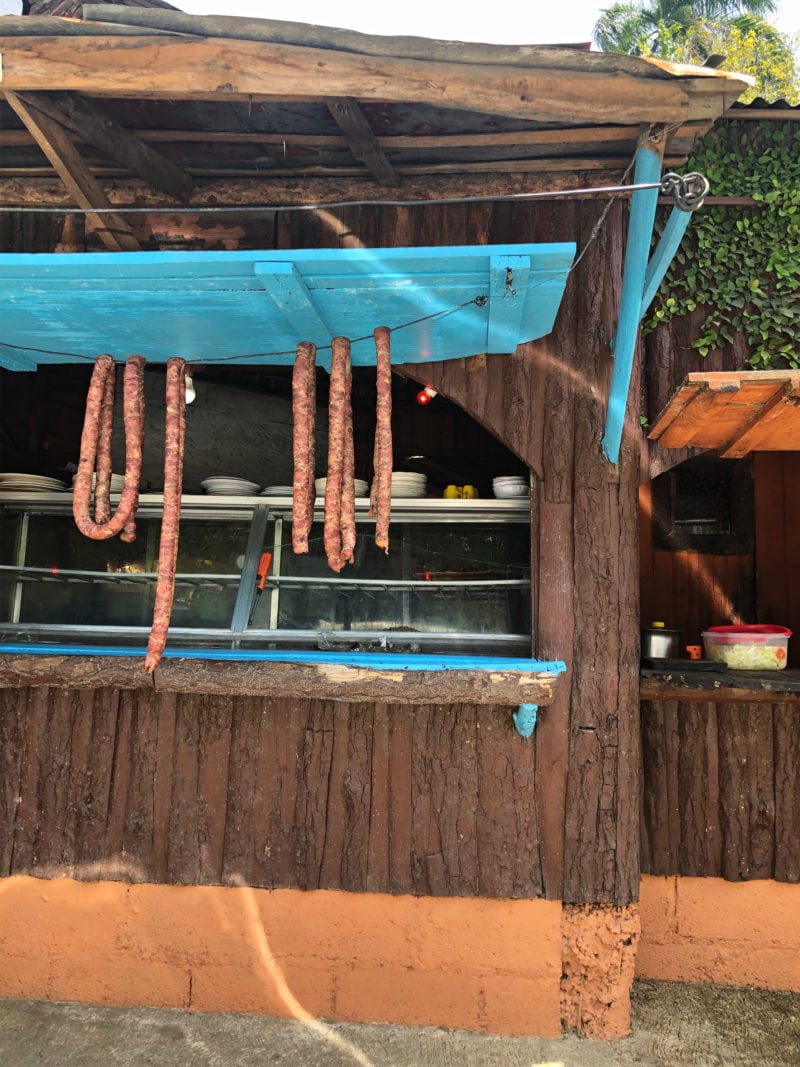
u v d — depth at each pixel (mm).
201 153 3195
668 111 2438
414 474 3799
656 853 3654
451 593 3711
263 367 5906
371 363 3426
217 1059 3098
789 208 3434
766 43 16156
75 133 2893
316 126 2955
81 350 3172
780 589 5375
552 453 3432
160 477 5625
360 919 3420
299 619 3701
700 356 3480
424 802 3416
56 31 2320
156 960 3477
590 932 3311
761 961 3605
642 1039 3262
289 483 5973
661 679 3346
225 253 2342
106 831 3510
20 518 3840
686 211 2367
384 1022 3389
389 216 3430
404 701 3195
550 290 2682
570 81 2387
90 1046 3164
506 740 3389
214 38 2328
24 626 3670
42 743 3561
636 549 3426
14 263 2357
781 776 3607
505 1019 3336
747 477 5484
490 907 3371
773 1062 3117
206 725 3510
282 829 3459
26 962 3520
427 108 2812
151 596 3773
